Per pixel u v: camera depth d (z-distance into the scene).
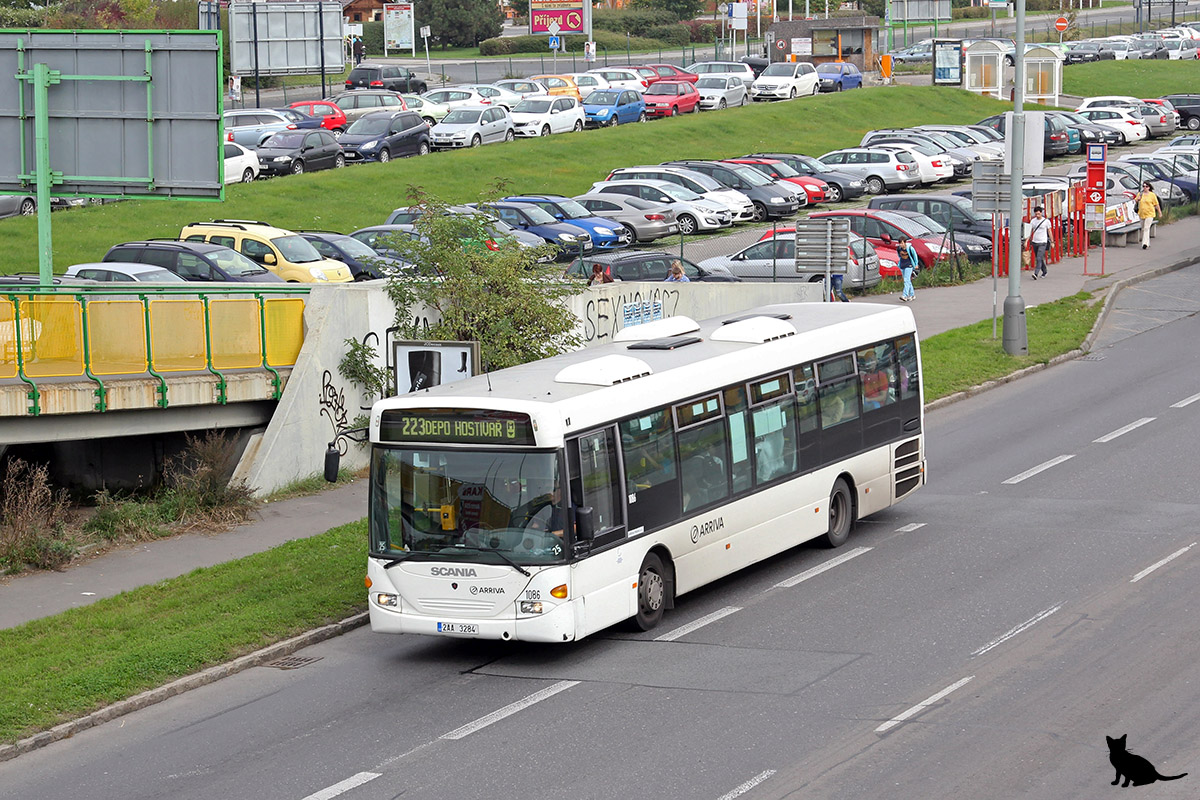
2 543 24.48
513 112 84.31
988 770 14.97
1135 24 168.12
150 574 23.91
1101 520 25.61
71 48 31.05
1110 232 59.56
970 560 23.62
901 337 27.19
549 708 17.73
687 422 21.67
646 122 88.56
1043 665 18.23
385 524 19.91
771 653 19.42
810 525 24.33
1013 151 40.38
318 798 15.19
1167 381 37.50
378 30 148.62
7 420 26.75
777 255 49.28
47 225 31.38
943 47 108.62
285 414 29.61
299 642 20.95
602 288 37.41
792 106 95.62
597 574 19.64
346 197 64.12
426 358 27.20
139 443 30.66
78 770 16.50
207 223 44.78
